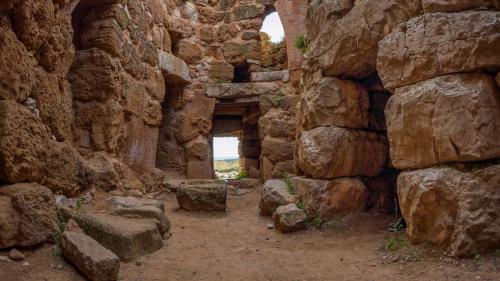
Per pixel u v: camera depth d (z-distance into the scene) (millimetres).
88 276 3344
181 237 5023
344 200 5621
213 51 9602
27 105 4074
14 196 3543
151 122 7492
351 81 5773
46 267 3414
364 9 4828
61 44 4664
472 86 3762
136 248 4105
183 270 3900
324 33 5551
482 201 3623
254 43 9586
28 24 3941
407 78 4141
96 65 5973
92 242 3645
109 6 6113
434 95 3877
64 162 4684
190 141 9133
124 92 6480
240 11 9703
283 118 9125
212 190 6508
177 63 8578
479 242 3592
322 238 5094
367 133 5902
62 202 4598
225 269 4008
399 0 4406
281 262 4242
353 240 4875
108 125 6004
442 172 3836
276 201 6082
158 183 7566
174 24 9094
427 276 3484
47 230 3738
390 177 6219
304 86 6293
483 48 3709
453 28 3846
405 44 4137
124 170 6469
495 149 3654
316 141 5652
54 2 4551
